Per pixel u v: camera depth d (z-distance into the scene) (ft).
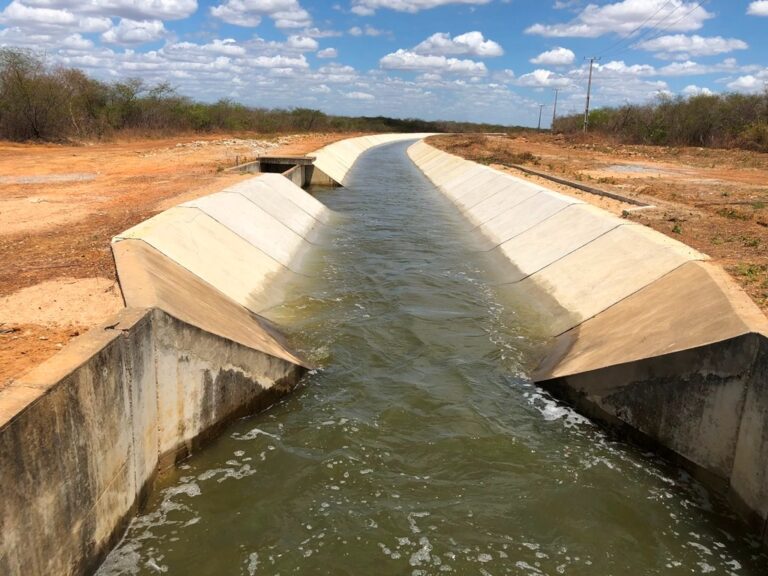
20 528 15.72
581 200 65.26
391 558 21.50
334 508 23.97
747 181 84.02
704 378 25.21
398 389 33.65
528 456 27.91
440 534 22.75
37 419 16.39
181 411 25.80
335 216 84.38
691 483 26.03
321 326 41.83
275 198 72.13
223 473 25.86
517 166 109.81
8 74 123.03
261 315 41.73
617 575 21.12
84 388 18.81
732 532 23.34
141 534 22.12
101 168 86.84
